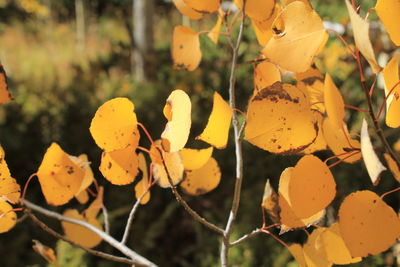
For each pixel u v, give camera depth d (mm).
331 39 3305
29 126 4805
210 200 4168
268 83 748
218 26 809
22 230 3699
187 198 4172
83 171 747
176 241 3918
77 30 11406
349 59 3152
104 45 10609
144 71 6930
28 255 3520
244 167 4230
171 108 651
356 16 551
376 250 604
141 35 6891
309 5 686
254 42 5371
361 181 3336
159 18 11102
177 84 5715
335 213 1743
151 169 771
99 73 7906
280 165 4137
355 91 3641
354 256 604
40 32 11484
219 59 5594
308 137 625
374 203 605
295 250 693
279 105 623
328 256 674
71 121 4945
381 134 608
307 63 625
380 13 605
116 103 664
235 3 762
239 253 3047
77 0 11375
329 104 587
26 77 7566
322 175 623
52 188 740
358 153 649
